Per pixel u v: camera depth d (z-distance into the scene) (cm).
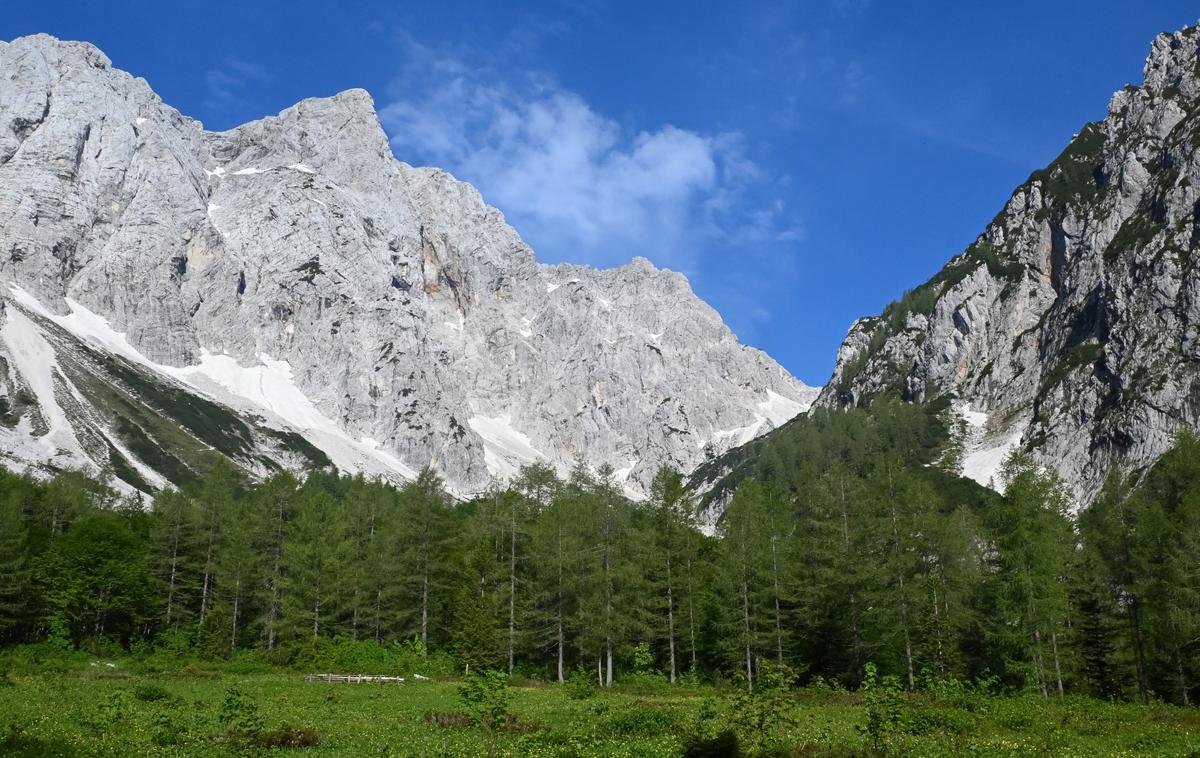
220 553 8600
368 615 7844
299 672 6538
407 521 7906
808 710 4050
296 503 8525
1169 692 5959
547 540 6888
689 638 6906
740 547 6525
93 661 7225
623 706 4088
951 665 5922
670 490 7331
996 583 6081
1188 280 15938
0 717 3306
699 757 2588
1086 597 6562
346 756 2638
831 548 6391
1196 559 5722
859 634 6266
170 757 2580
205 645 7419
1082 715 3812
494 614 6950
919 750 2638
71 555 8238
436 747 2794
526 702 4634
